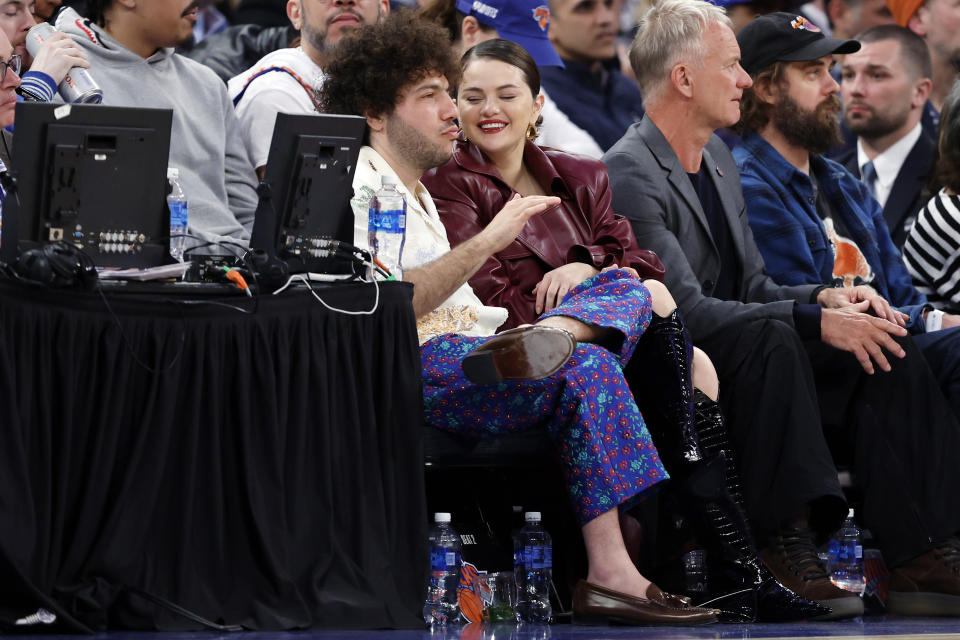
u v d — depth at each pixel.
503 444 12.27
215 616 9.72
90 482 9.31
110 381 9.40
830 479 13.37
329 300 10.51
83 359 9.38
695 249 15.87
